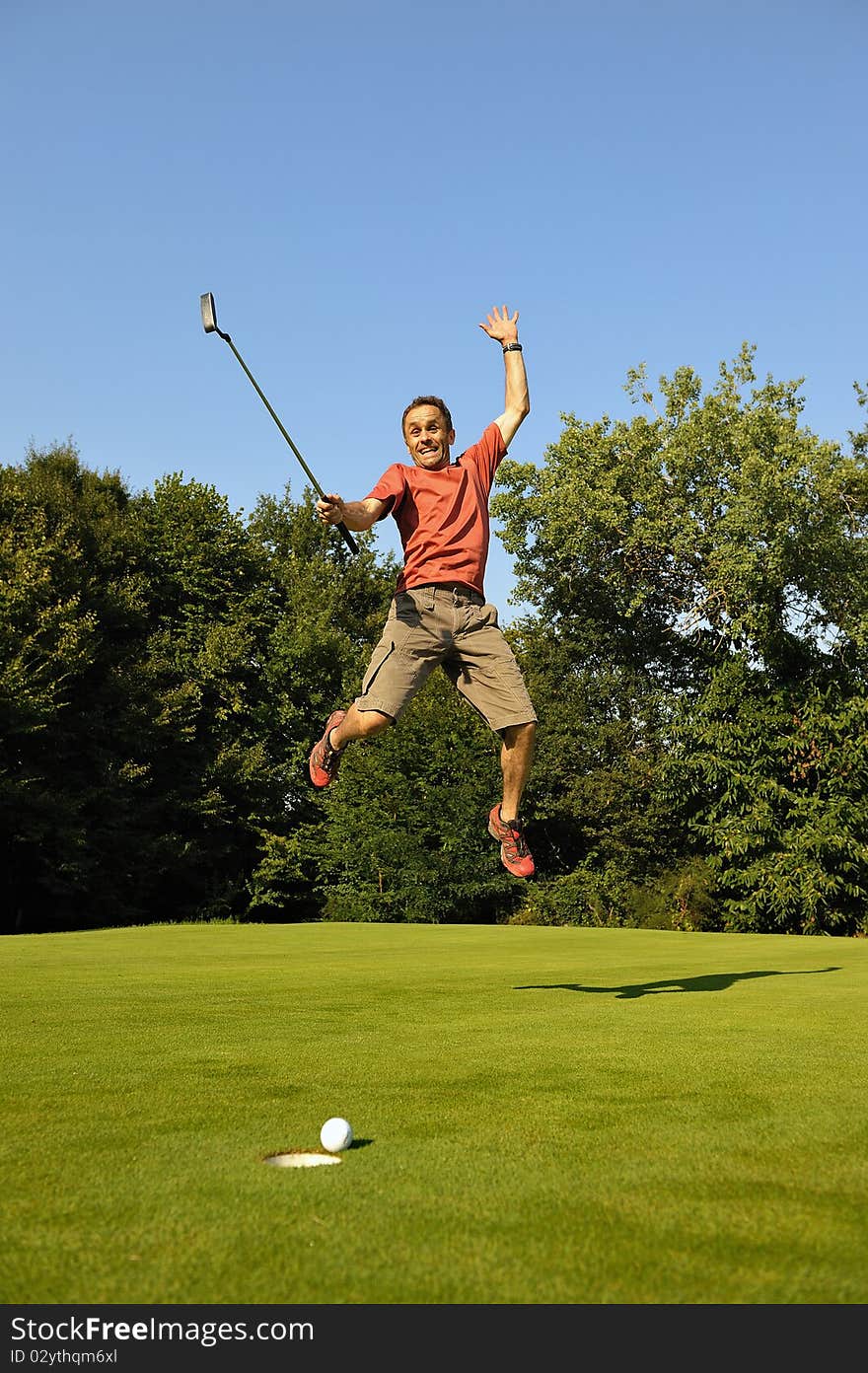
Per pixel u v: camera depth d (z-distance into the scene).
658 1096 3.13
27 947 11.95
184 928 17.66
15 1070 3.64
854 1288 1.68
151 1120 2.86
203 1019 5.14
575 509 24.83
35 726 23.11
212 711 29.83
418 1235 1.92
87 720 26.12
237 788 29.25
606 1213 2.03
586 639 29.25
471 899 27.77
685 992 6.43
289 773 30.48
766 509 22.69
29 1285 1.71
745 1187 2.20
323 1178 2.29
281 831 30.58
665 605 27.31
